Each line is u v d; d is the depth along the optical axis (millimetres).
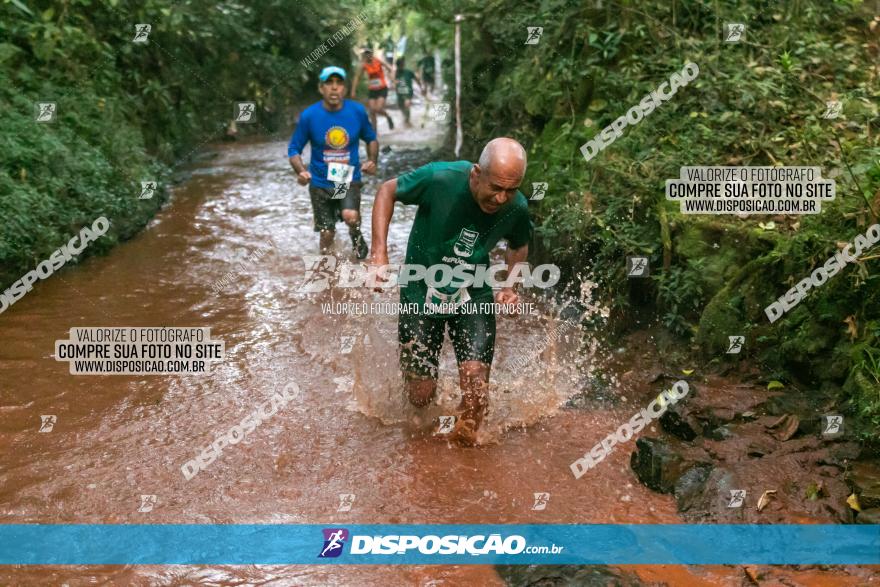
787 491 3795
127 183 9359
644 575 3334
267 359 5625
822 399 4465
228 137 15734
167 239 8648
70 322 6246
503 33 9344
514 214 4383
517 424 4703
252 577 3381
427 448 4453
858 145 5695
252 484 4094
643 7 7543
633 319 5875
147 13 11328
